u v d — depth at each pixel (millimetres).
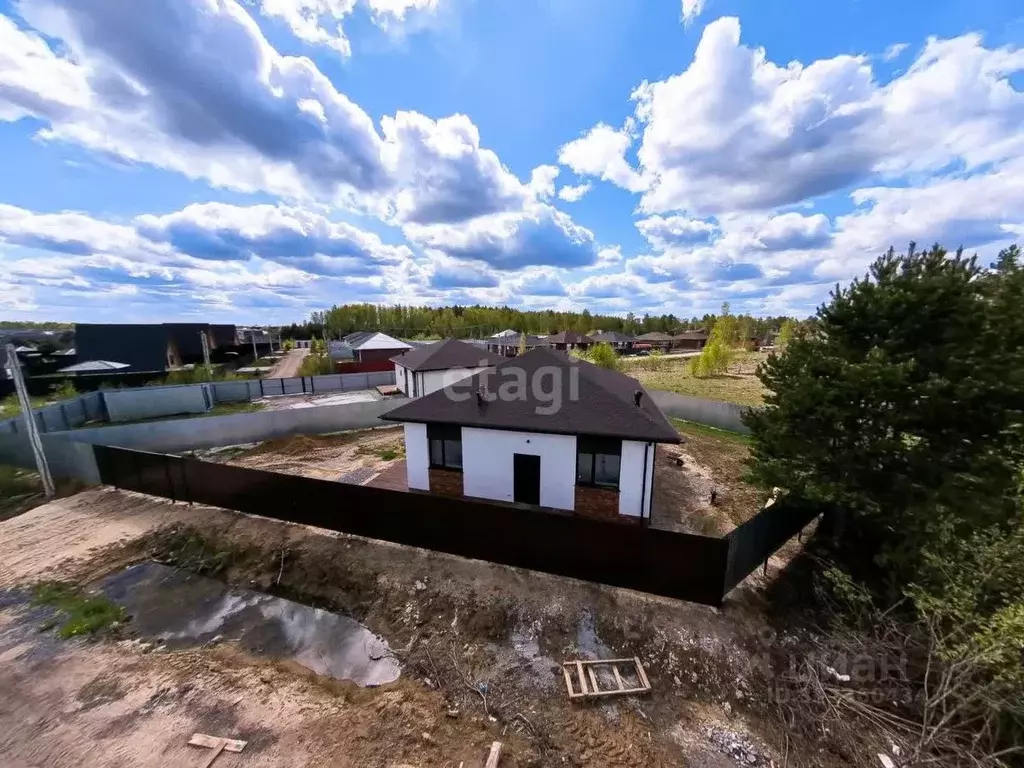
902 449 7934
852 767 5820
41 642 8234
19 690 7008
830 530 10719
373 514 11133
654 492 14719
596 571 9414
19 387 13461
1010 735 5559
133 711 6523
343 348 58281
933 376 7844
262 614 9398
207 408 28469
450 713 6531
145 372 33812
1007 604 5516
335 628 8945
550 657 7742
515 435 12672
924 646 6387
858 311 9219
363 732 6129
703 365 45250
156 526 12227
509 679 7285
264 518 12383
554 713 6641
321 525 11758
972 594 5676
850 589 7586
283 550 10992
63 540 11633
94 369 29594
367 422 23578
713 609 8688
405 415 13711
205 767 5578
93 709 6570
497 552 10172
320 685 7203
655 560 8914
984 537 6051
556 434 12227
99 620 8836
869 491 8219
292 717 6406
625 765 5820
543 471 12672
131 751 5820
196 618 9250
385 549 10883
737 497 14383
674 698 6984
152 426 18484
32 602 9414
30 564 10656
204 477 12875
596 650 7867
